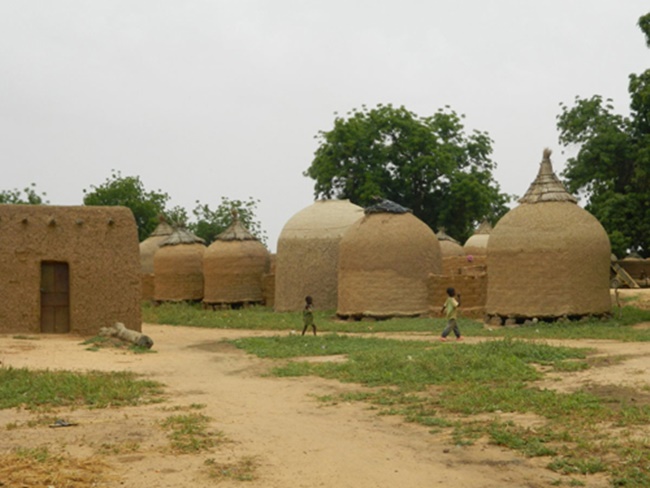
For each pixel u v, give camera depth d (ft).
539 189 70.33
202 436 25.71
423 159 131.64
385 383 37.68
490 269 70.44
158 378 40.75
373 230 82.12
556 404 29.71
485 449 24.03
